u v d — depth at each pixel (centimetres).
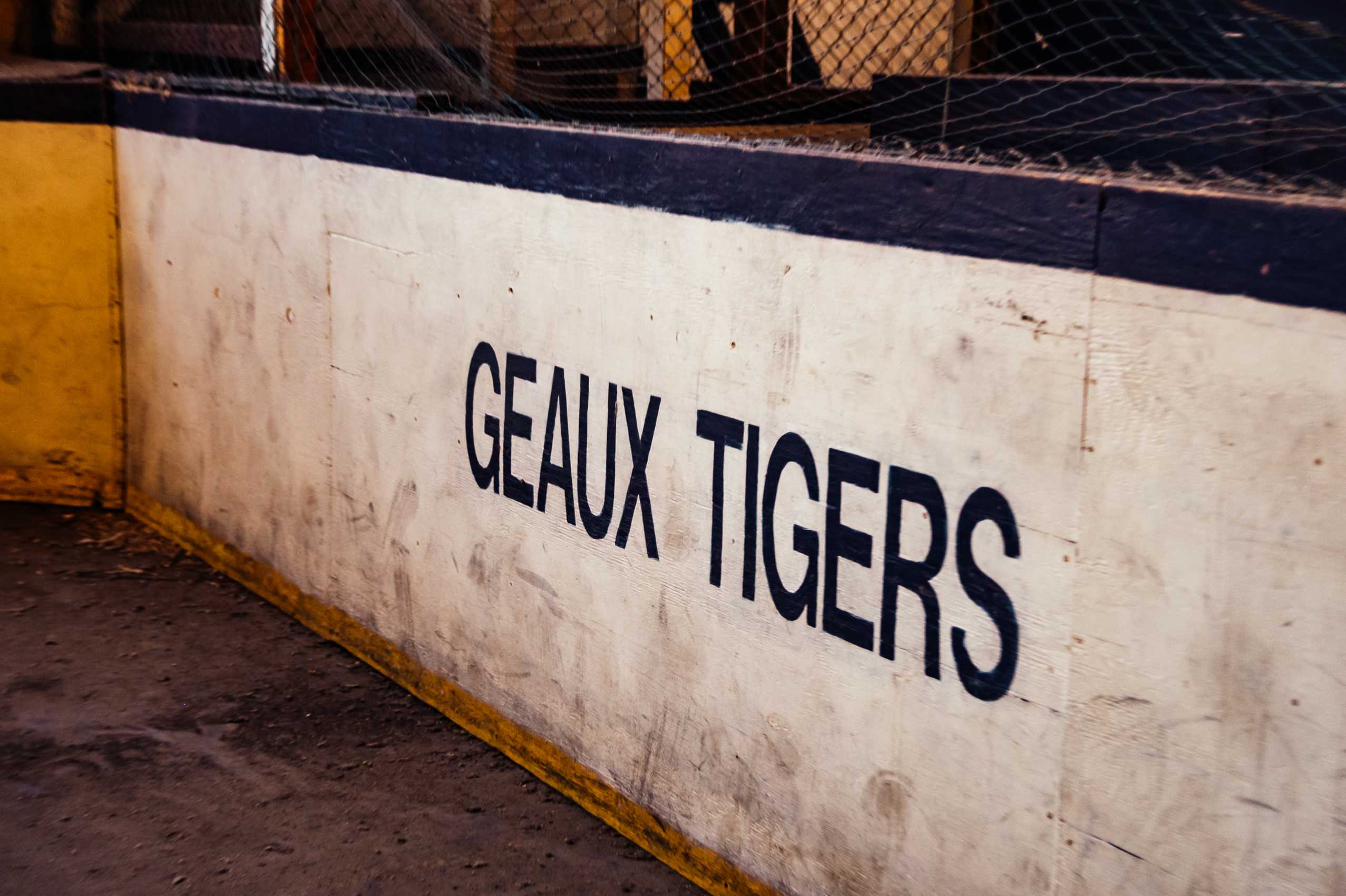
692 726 270
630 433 274
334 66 454
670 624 272
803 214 229
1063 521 194
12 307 487
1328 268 160
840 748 237
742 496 249
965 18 384
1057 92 352
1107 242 183
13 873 269
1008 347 199
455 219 316
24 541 460
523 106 390
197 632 394
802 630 241
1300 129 295
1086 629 193
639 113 404
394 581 362
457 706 342
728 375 249
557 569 302
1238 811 177
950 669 214
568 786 306
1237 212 168
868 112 408
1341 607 163
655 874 277
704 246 250
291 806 300
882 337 218
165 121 437
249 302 409
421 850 284
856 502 227
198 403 447
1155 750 186
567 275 285
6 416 496
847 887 240
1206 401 174
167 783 308
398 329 344
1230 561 174
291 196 379
